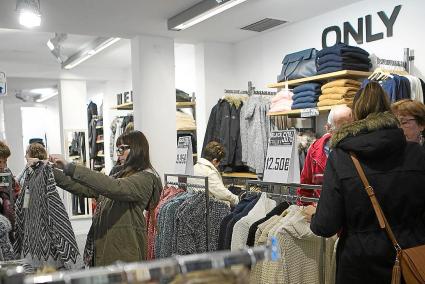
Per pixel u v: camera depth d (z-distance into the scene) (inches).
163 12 179.9
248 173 202.2
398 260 61.2
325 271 87.0
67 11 173.8
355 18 173.6
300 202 97.8
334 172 66.7
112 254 94.4
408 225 63.9
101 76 352.8
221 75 239.0
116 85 371.6
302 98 168.2
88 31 207.8
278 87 189.3
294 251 84.6
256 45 226.4
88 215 349.4
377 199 63.2
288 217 87.8
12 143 505.4
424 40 149.4
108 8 171.5
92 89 449.1
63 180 97.0
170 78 221.8
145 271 30.4
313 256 86.7
